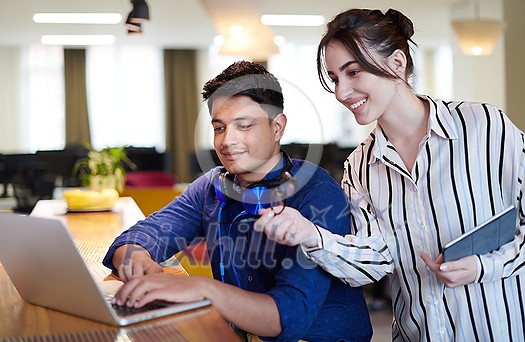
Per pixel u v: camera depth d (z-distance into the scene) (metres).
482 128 1.57
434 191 1.59
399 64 1.52
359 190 1.69
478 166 1.57
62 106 11.88
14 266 1.33
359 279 1.51
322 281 1.43
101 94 12.04
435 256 1.61
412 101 1.58
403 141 1.63
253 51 5.35
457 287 1.60
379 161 1.65
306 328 1.37
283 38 10.88
